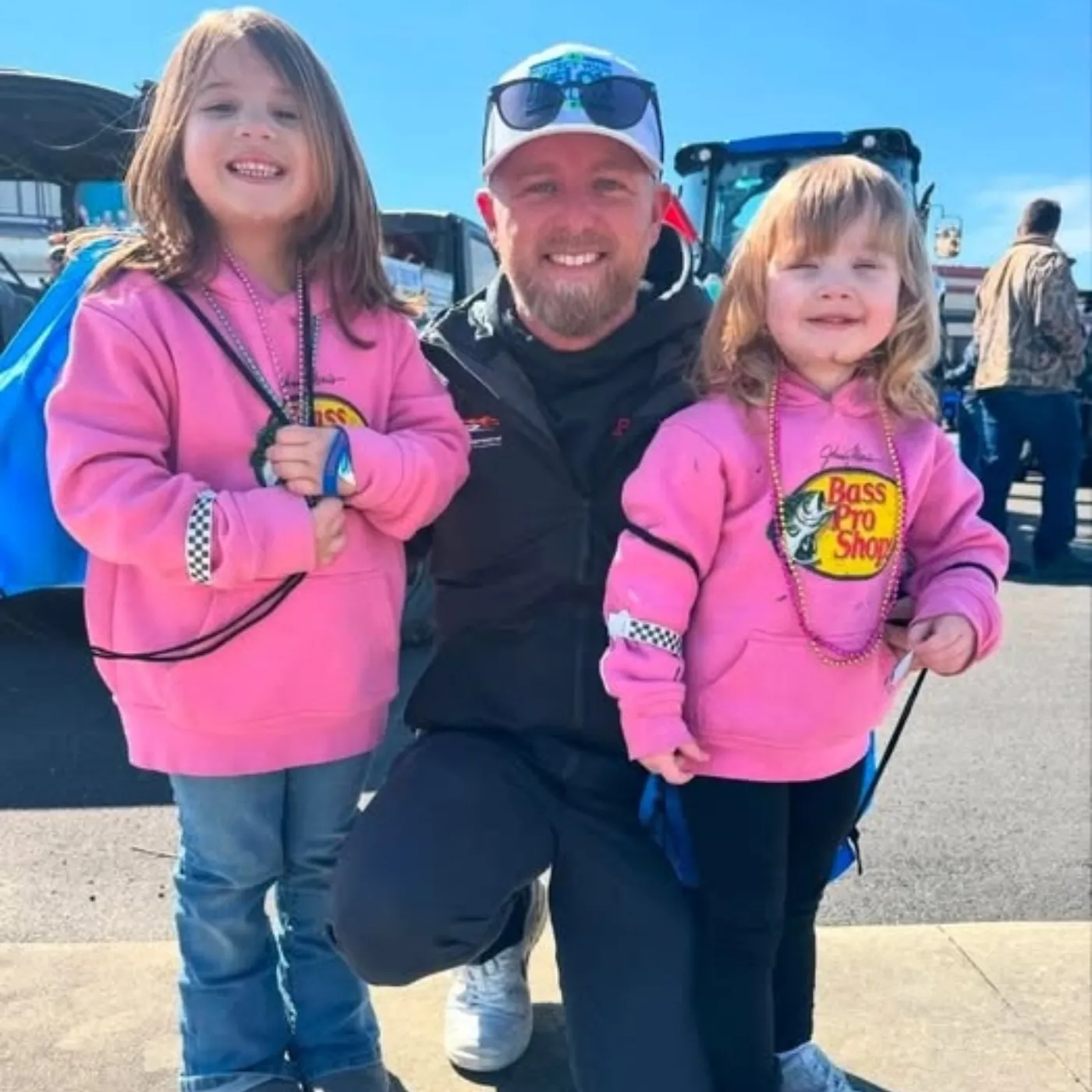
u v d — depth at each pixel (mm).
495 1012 2293
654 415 2105
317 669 1967
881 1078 2281
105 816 3600
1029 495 11789
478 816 1964
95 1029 2385
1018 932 2822
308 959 2154
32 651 5375
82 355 1870
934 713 4809
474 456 2150
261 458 1938
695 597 1941
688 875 2057
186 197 1972
